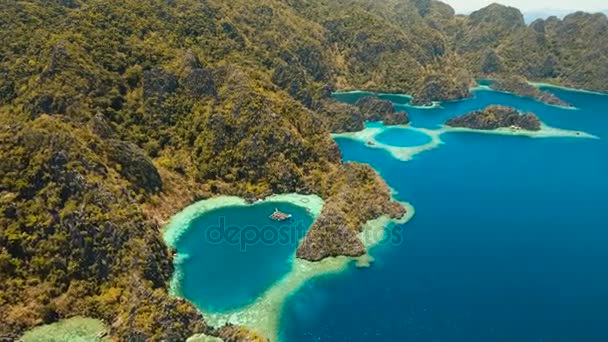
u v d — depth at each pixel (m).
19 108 155.50
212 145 160.62
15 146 118.81
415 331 100.81
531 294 114.00
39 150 118.19
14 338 95.19
